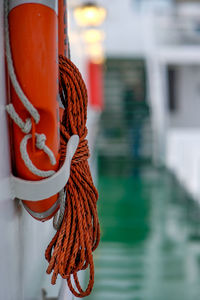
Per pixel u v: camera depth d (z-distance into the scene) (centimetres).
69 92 82
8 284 72
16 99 70
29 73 69
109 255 348
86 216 81
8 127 72
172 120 1163
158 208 483
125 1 988
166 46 978
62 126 82
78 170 83
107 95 852
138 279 305
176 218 448
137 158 739
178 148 757
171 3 1063
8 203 71
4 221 68
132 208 484
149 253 354
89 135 422
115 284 297
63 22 90
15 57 69
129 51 971
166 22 1014
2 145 67
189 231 408
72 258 78
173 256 348
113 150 752
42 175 72
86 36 632
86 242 79
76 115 83
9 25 69
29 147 71
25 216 92
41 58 69
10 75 68
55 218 83
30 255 100
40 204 76
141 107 834
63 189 81
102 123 801
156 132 777
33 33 68
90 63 710
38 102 70
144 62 916
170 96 1170
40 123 72
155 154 751
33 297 103
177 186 584
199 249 363
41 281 117
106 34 972
